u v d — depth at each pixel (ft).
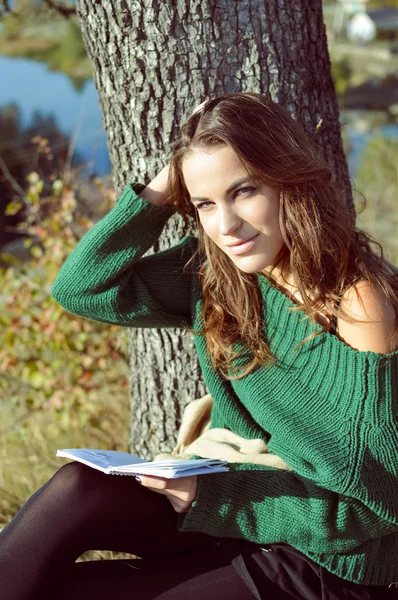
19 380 13.58
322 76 8.25
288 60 7.84
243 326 6.95
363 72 70.03
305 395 6.62
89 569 6.59
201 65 7.68
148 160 8.15
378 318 6.24
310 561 6.49
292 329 6.74
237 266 6.59
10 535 6.38
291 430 6.54
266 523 6.47
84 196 13.38
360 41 82.43
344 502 6.27
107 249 7.34
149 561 6.77
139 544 6.74
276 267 6.91
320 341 6.52
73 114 45.60
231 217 6.37
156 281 7.60
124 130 8.18
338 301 6.43
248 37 7.64
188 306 7.74
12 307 12.50
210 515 6.47
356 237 6.76
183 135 6.40
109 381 12.76
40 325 12.22
